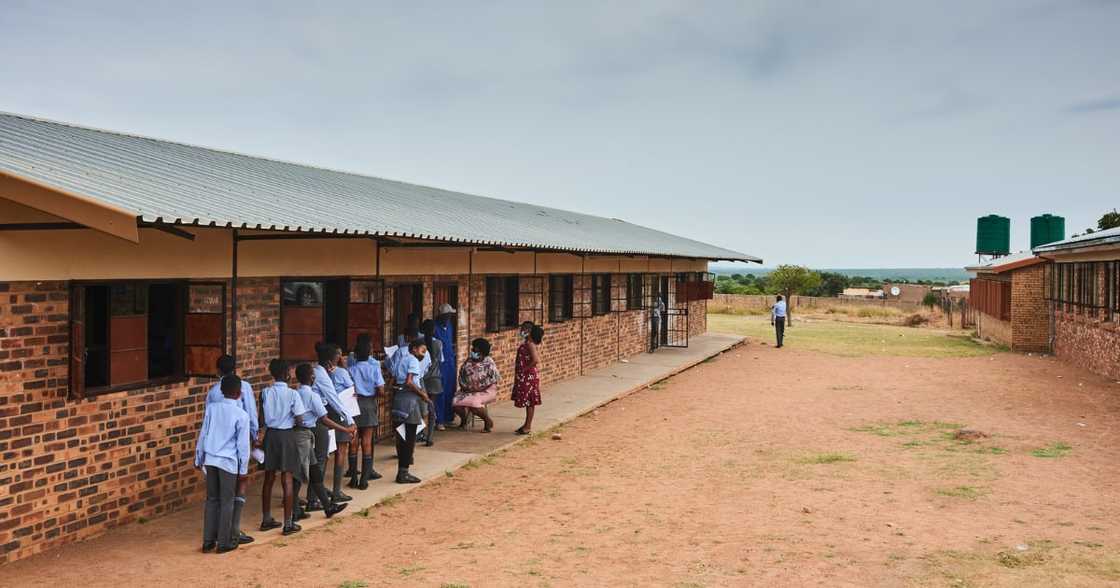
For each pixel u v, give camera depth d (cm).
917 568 683
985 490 956
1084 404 1636
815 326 3994
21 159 770
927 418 1488
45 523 736
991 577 655
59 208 670
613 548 762
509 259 1664
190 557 734
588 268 2100
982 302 3288
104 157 942
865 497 938
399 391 1021
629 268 2420
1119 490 949
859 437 1319
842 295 6462
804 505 906
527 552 754
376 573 695
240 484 769
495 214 1938
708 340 3053
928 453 1181
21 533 715
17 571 688
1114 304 2022
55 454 743
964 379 2056
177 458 870
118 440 804
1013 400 1695
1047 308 2736
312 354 1054
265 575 690
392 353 1139
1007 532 787
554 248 1541
